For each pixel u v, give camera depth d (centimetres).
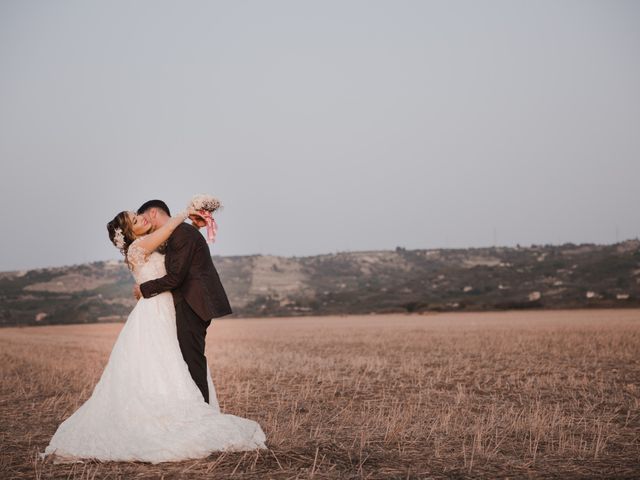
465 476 535
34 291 15762
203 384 636
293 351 2288
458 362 1691
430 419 831
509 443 678
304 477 520
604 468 564
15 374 1543
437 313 11100
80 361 1950
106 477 532
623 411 905
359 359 1814
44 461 599
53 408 973
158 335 621
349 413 884
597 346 2284
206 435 586
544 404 969
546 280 14962
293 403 1001
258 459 571
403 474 538
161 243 629
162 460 572
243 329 5394
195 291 631
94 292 15650
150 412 596
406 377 1356
